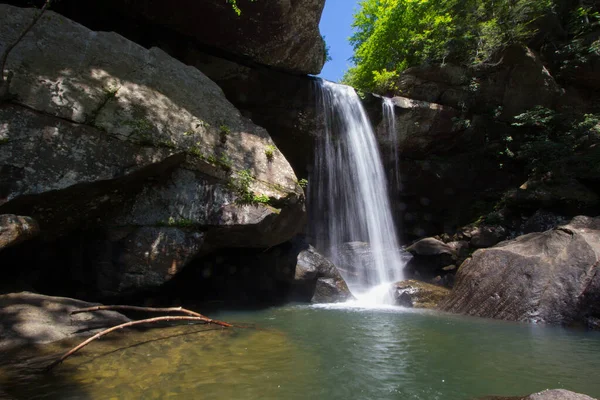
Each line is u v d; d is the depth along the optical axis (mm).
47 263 5805
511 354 4473
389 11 15570
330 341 4828
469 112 13820
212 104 7398
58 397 2762
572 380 3590
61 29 6164
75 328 4191
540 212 11242
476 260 7996
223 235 6684
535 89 13820
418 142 13242
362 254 11031
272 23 9242
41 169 5008
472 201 13625
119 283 5762
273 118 10898
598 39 14180
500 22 13477
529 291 6852
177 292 7438
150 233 5977
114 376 3207
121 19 9008
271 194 6824
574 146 12398
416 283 9047
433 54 13641
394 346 4691
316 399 3004
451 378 3596
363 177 11953
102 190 5527
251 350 4195
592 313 6117
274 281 8336
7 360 3332
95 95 5816
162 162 5969
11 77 5219
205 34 9398
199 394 2963
